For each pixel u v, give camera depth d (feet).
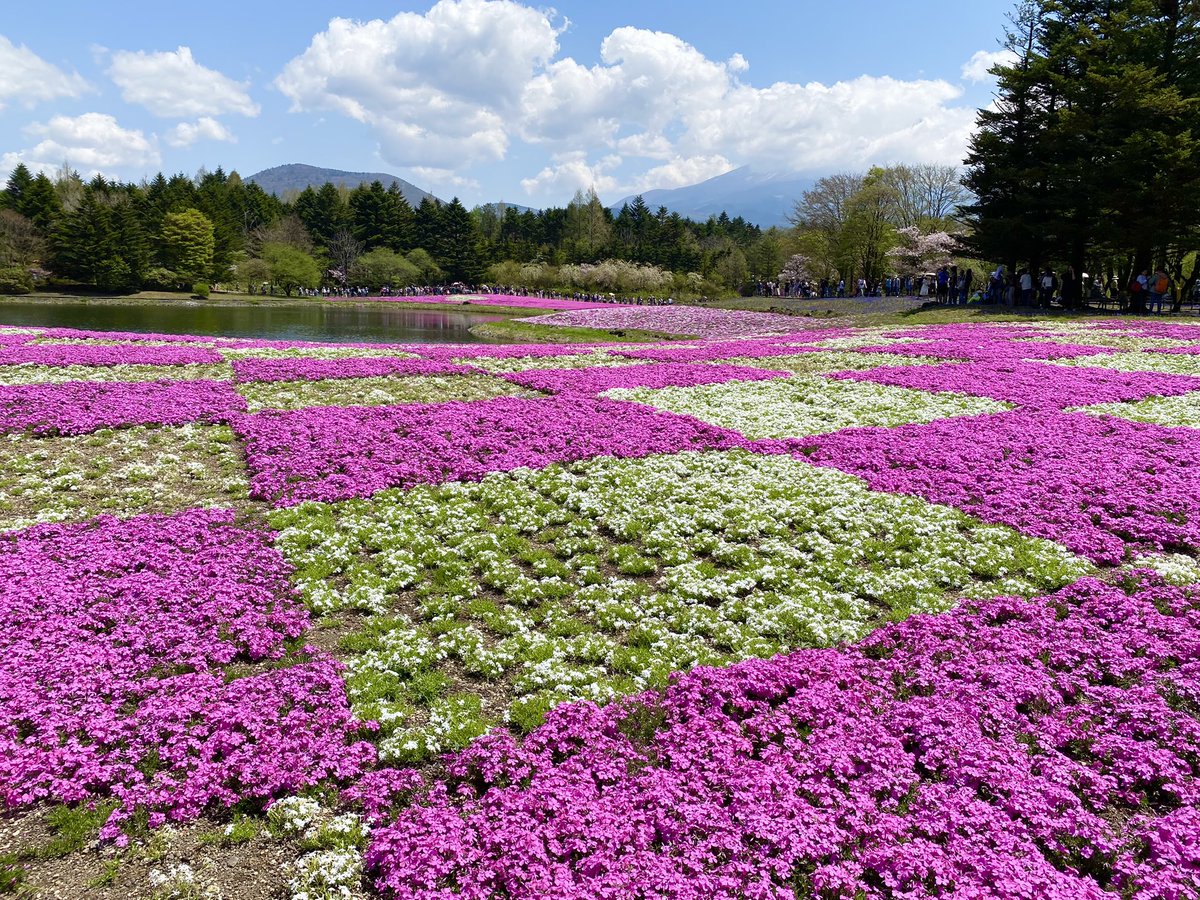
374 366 92.07
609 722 27.14
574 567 41.16
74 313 235.81
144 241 357.61
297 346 111.75
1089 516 45.09
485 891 20.33
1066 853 21.54
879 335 133.39
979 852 21.03
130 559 38.34
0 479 48.93
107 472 51.85
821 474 54.24
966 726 26.23
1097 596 35.60
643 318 224.53
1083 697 28.71
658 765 25.36
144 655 30.55
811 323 181.37
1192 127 158.30
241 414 66.59
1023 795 23.00
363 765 25.61
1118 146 158.51
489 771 24.72
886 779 23.91
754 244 494.18
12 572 35.68
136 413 64.64
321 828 22.75
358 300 361.30
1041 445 58.44
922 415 69.97
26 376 77.10
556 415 68.64
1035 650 31.19
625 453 58.70
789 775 24.26
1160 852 21.02
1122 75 157.07
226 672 30.55
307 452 55.93
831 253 323.98
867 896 19.90
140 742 25.90
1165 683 28.68
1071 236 173.47
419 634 33.83
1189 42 167.43
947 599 36.99
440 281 467.52
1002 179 184.14
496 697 29.89
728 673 30.09
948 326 140.05
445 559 41.04
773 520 46.19
